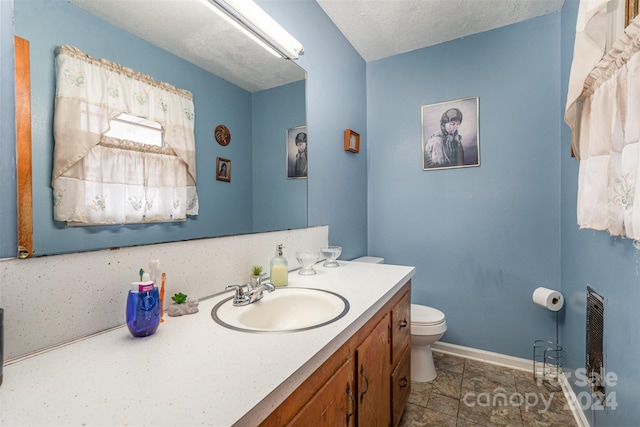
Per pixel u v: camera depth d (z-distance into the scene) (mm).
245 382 582
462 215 2303
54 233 720
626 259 1058
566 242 1864
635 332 993
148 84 948
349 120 2332
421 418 1627
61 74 740
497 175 2186
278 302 1176
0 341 559
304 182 1783
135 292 781
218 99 1210
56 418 478
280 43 1458
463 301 2311
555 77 2010
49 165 715
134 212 896
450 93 2332
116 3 864
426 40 2322
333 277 1480
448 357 2293
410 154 2484
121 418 478
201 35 1133
